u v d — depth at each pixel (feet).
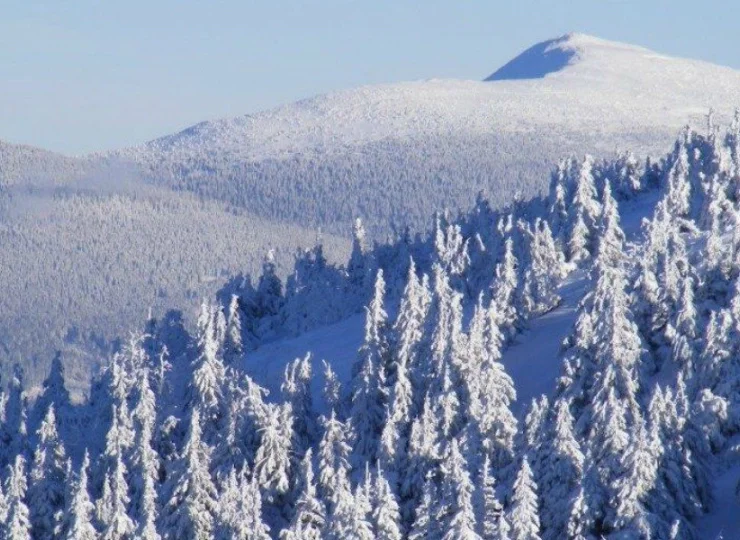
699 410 545.85
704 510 510.58
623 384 568.00
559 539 495.41
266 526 552.00
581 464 504.43
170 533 604.49
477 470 559.38
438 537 506.48
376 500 534.78
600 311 591.37
